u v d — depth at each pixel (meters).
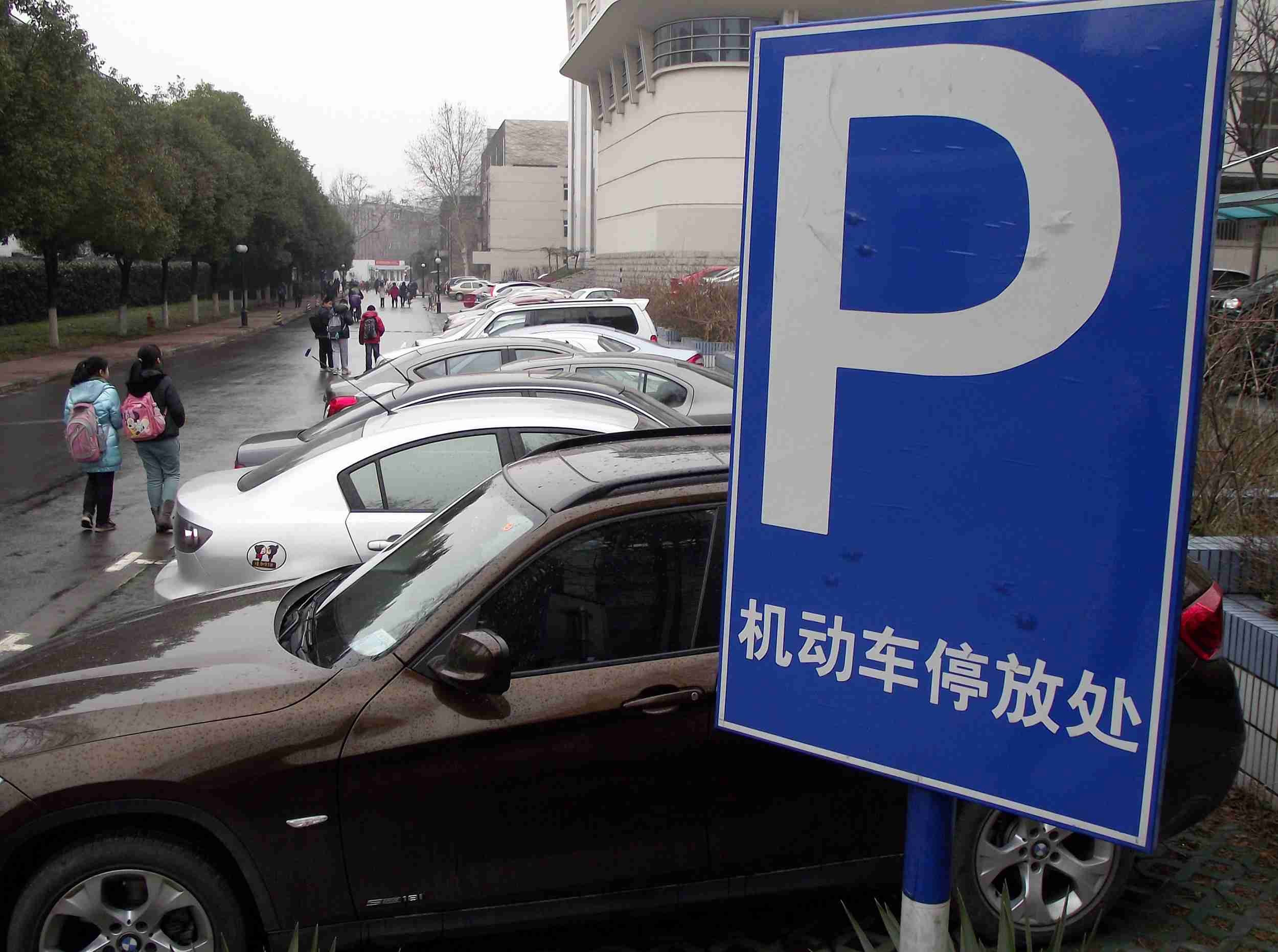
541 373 10.65
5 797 3.08
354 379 12.77
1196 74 1.56
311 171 80.75
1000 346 1.75
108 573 9.29
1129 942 3.76
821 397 1.93
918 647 1.87
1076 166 1.65
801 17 47.56
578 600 3.52
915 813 1.95
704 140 48.34
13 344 33.78
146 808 3.16
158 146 39.44
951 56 1.74
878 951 3.72
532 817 3.36
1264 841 4.43
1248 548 5.39
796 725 2.01
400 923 3.34
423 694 3.36
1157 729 1.66
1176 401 1.61
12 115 23.88
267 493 6.14
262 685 3.41
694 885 3.50
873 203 1.84
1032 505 1.74
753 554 2.05
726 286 24.78
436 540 4.14
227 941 3.26
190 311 61.69
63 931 3.20
